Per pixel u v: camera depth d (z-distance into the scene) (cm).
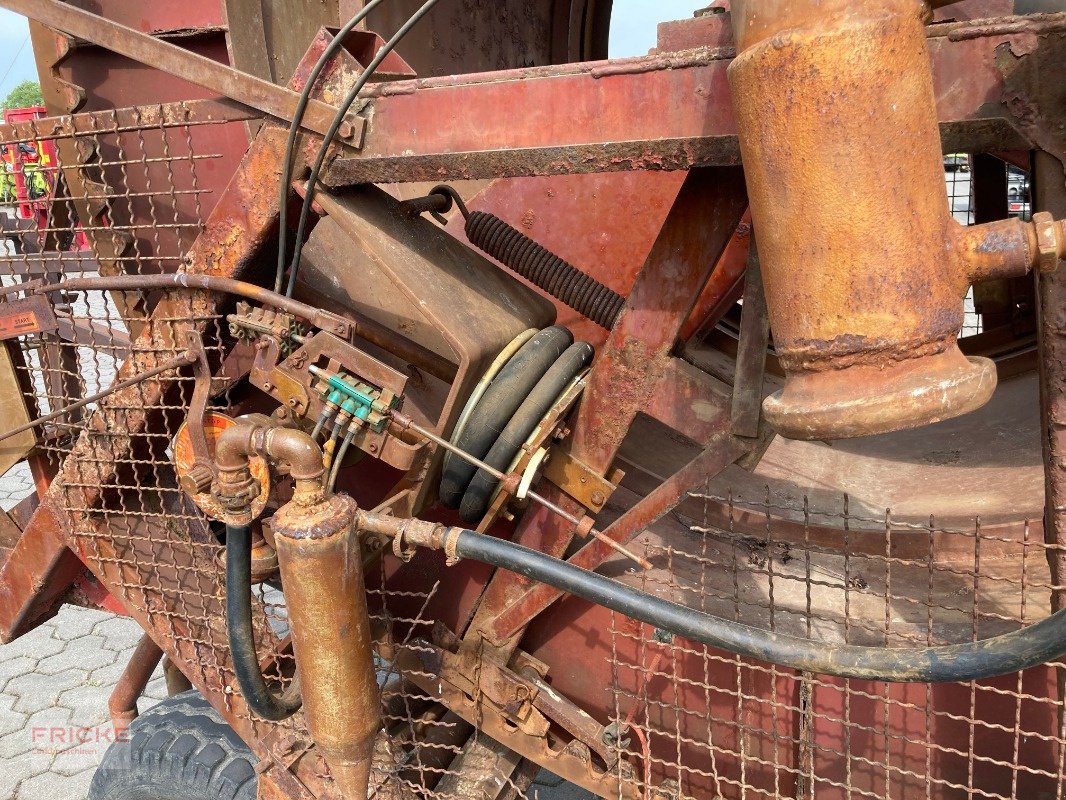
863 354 90
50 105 192
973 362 94
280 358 148
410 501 149
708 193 136
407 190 261
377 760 174
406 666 167
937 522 177
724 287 227
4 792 260
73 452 178
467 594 171
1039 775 132
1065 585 111
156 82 184
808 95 85
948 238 91
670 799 155
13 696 310
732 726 150
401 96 138
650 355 145
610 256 229
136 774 190
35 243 182
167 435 168
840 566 166
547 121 126
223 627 179
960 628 142
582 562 152
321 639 121
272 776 171
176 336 163
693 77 114
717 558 169
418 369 181
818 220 88
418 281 147
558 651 165
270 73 201
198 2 185
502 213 238
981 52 99
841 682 140
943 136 103
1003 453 223
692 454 214
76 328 177
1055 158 100
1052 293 104
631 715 151
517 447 144
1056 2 103
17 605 201
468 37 306
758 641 109
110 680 319
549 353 152
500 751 176
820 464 233
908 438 253
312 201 149
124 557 186
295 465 118
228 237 157
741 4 91
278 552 119
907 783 139
